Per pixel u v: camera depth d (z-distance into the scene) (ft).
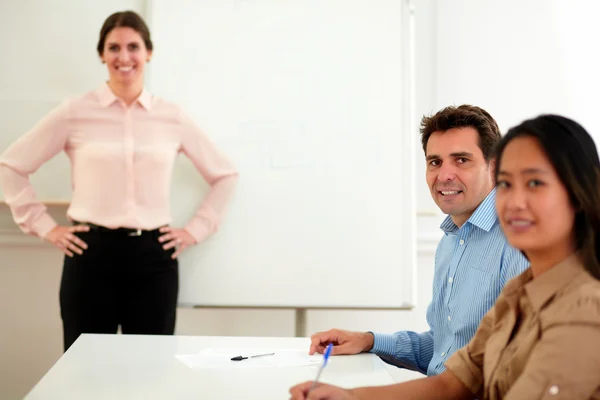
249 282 9.96
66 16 10.15
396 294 10.01
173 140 9.59
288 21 9.93
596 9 10.80
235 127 9.91
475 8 10.69
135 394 4.46
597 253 3.56
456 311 5.65
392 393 4.40
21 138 9.27
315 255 9.98
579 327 3.38
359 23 9.97
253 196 9.95
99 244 9.07
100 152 9.23
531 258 3.78
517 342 3.81
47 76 10.14
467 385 4.48
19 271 10.33
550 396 3.36
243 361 5.40
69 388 4.58
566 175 3.49
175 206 10.00
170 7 9.86
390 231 10.02
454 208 5.81
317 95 9.96
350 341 5.87
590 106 10.82
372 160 10.00
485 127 5.80
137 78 9.34
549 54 10.77
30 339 10.38
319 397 4.13
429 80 10.65
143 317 9.31
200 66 9.87
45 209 9.37
